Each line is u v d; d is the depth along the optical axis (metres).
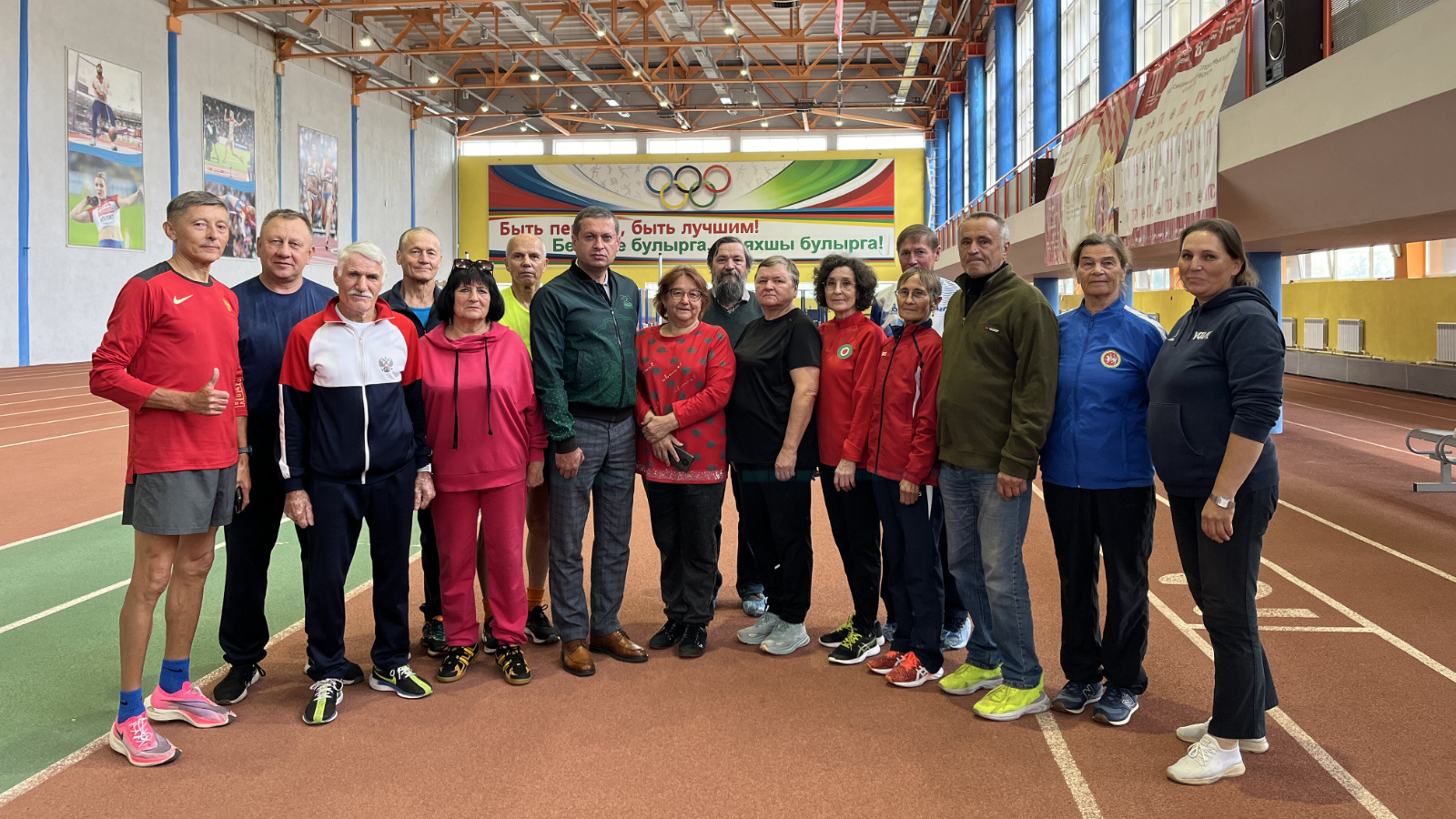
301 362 3.00
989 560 3.05
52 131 16.25
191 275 2.84
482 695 3.25
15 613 4.14
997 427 2.99
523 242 4.16
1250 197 7.07
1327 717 2.99
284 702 3.18
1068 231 11.23
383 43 26.89
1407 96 4.89
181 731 2.94
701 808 2.45
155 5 18.38
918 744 2.84
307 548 3.13
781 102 30.86
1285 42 6.27
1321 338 18.17
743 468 3.69
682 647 3.66
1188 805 2.45
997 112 19.88
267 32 22.06
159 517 2.69
